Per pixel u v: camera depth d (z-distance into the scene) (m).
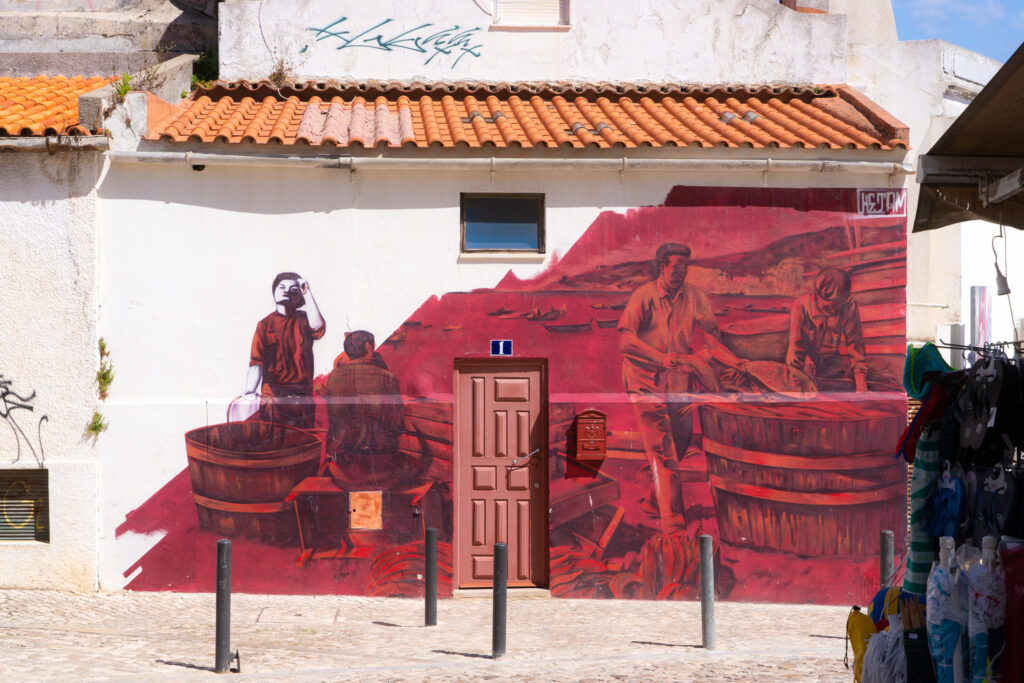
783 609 10.12
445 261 10.27
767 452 10.41
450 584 10.19
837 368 10.48
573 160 10.14
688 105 11.84
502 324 10.30
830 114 11.51
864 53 12.91
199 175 10.06
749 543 10.39
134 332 9.98
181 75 11.72
